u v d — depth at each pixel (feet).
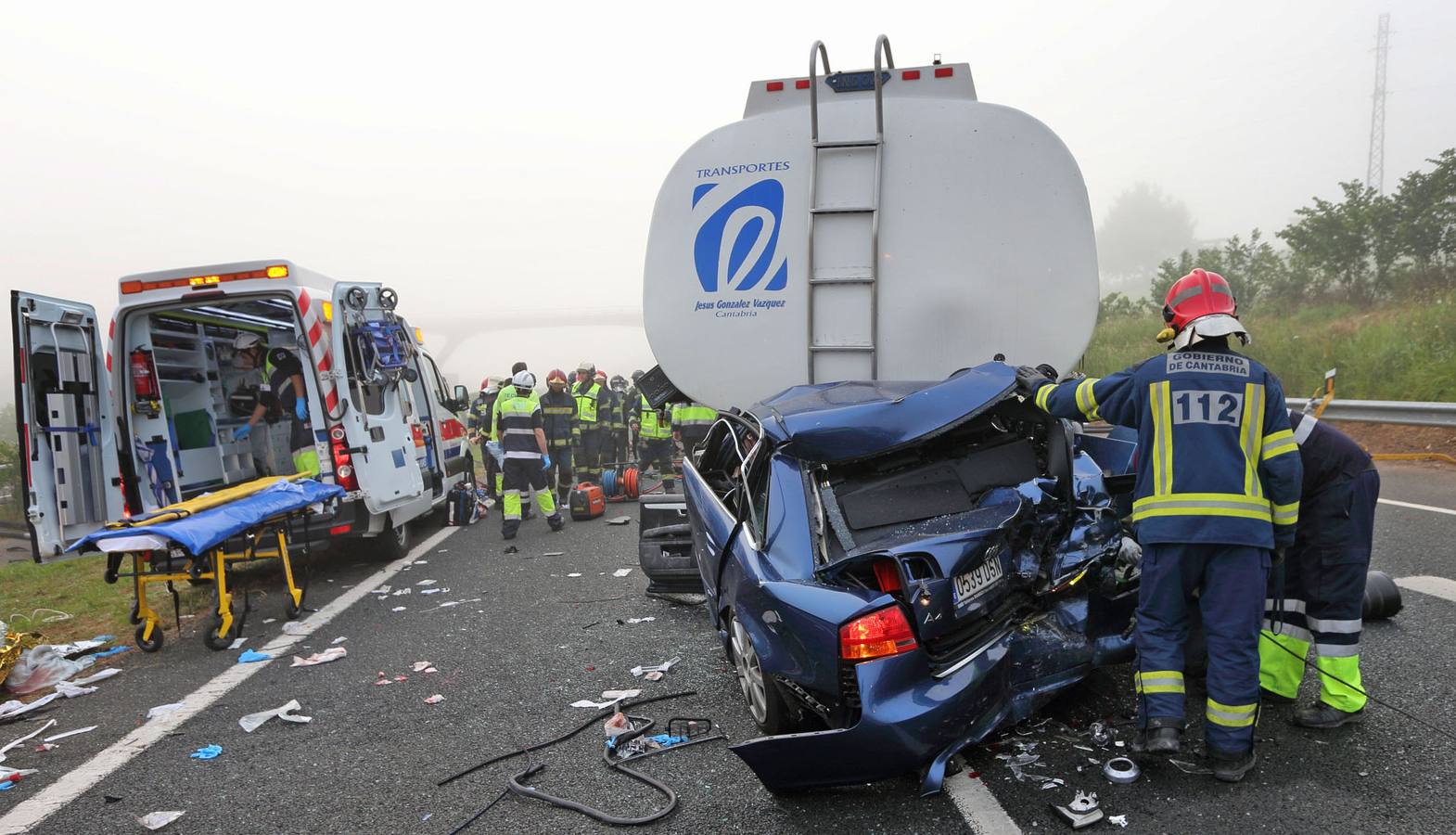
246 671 18.11
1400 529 22.40
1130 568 12.45
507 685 16.14
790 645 10.93
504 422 31.60
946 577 10.54
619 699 14.92
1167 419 10.66
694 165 18.35
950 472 13.47
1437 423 35.42
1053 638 11.62
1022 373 12.94
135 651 20.33
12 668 17.92
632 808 11.12
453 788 12.17
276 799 12.23
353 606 22.95
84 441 22.13
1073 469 13.02
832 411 12.78
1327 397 12.09
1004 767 11.23
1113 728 11.96
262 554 21.77
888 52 17.90
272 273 23.90
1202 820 9.72
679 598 20.94
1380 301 58.90
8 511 51.37
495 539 31.99
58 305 21.25
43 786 13.21
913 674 10.04
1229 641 10.37
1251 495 10.28
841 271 17.60
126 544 17.61
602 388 48.83
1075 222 16.74
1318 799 9.99
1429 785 10.09
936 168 17.22
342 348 25.25
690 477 17.46
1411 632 14.96
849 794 10.98
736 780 11.63
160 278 23.68
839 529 12.21
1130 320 71.56
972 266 17.11
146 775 13.32
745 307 18.17
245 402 29.76
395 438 27.73
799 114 17.88
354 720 14.97
